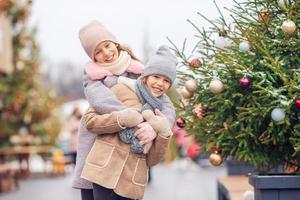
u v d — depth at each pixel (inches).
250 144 230.4
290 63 226.7
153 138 198.4
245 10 234.8
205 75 236.8
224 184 341.1
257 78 221.6
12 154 1064.2
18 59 1084.5
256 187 217.8
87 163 199.9
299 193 216.1
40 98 1127.6
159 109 204.2
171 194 642.2
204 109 241.0
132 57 211.8
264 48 216.8
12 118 1121.4
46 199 639.1
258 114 219.0
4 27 950.4
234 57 227.9
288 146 231.9
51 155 1117.1
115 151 199.0
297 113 219.0
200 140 249.6
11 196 683.4
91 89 201.0
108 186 197.0
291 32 218.4
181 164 1138.0
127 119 194.7
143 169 202.5
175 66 204.5
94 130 199.6
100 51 203.5
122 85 203.0
